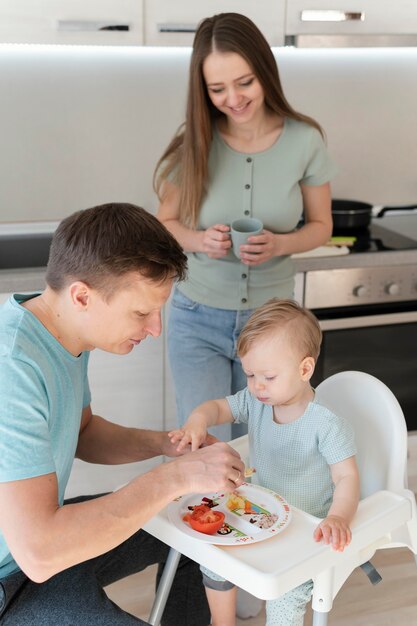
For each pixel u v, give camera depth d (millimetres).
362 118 3689
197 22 2992
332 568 1731
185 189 2602
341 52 3574
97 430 2020
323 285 3135
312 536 1711
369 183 3785
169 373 3131
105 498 1554
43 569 1484
